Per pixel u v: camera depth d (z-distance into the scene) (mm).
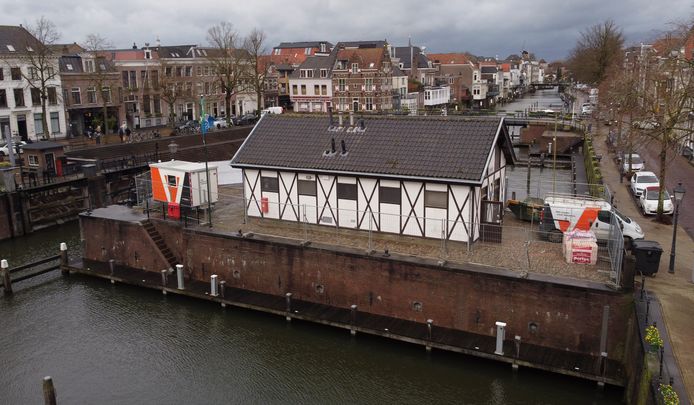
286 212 28594
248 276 26766
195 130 68062
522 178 54188
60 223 42531
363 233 26656
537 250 23938
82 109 67812
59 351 23609
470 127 26031
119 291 28828
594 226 25062
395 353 22188
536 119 78375
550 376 19859
